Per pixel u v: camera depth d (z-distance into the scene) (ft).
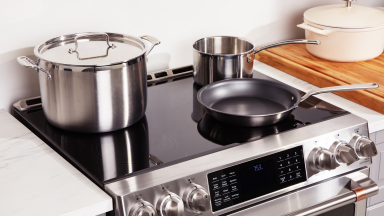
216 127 3.55
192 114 3.86
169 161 2.97
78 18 4.20
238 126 3.53
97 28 4.33
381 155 4.12
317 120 3.59
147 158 3.04
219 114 3.43
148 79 4.70
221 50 4.76
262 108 3.77
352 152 3.26
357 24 4.65
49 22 4.06
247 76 4.36
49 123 3.68
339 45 4.77
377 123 3.82
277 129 3.43
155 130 3.54
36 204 2.59
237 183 2.95
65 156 3.18
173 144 3.25
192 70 4.97
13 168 2.99
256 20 5.36
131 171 2.85
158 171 2.83
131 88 3.36
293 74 4.92
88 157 3.10
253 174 3.02
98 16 4.29
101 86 3.19
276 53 5.26
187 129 3.53
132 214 2.61
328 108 3.89
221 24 5.11
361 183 3.55
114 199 2.61
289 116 3.72
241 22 5.25
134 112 3.47
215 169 2.87
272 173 3.10
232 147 3.14
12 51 3.97
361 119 3.60
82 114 3.29
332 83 4.43
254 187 3.03
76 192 2.70
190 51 5.02
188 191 2.77
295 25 5.69
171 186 2.72
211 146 3.18
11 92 4.09
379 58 5.11
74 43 3.75
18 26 3.92
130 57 3.41
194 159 2.98
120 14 4.41
